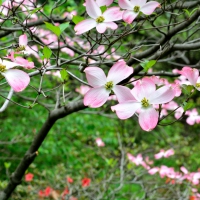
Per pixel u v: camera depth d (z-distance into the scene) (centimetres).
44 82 330
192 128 554
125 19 106
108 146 421
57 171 307
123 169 279
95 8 104
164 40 151
